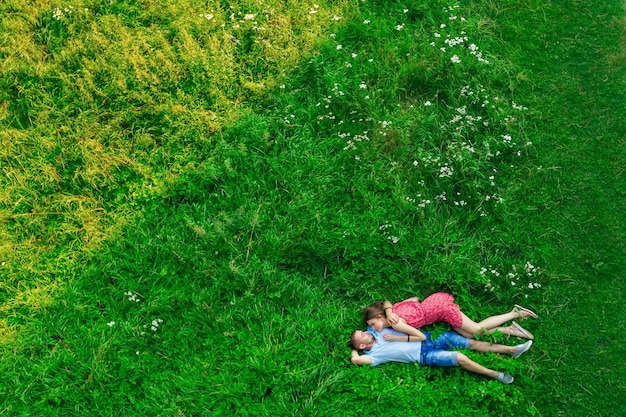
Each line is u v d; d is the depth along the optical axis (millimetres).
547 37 7625
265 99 7250
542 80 7312
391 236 6203
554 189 6555
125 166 6832
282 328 5824
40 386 5645
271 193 6551
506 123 6809
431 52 7320
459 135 6691
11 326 5977
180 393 5578
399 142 6746
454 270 6016
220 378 5543
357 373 5543
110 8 7871
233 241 6293
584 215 6383
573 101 7113
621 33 7508
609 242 6211
